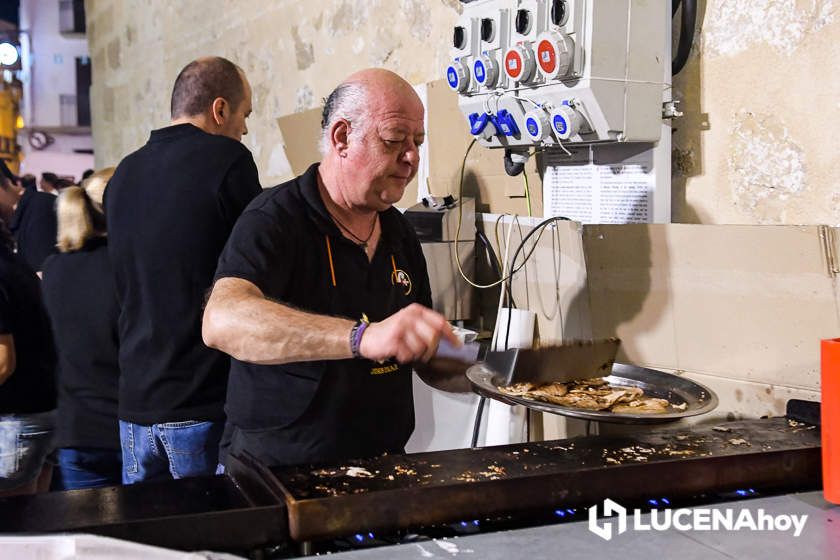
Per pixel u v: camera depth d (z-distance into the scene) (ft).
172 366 7.29
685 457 4.41
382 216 6.20
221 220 7.31
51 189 24.02
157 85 19.45
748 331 6.11
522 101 7.08
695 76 6.89
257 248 5.32
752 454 4.51
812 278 5.75
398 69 10.23
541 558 3.58
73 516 3.64
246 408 5.73
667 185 6.83
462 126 8.93
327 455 5.69
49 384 7.74
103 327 8.31
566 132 6.62
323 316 4.67
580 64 6.40
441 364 6.42
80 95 29.32
